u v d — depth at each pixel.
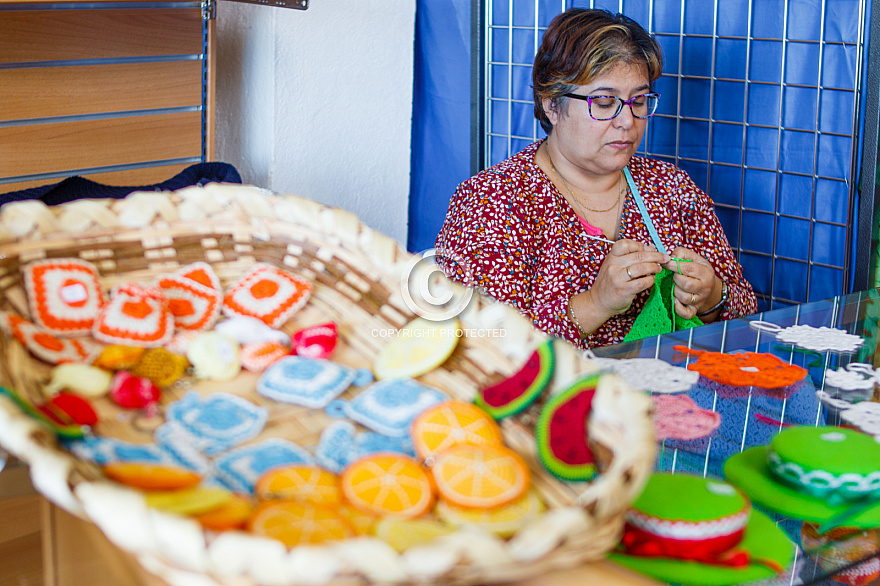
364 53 2.44
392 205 2.67
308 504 0.49
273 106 2.24
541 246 1.53
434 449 0.57
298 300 0.77
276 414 0.63
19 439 0.46
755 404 0.86
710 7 1.85
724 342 1.05
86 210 0.73
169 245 0.77
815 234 1.78
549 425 0.57
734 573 0.57
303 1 1.91
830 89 1.68
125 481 0.49
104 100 1.83
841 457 0.68
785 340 1.06
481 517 0.50
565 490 0.55
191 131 2.00
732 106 1.87
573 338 1.38
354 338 0.74
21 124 1.73
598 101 1.44
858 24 1.60
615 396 0.55
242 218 0.80
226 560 0.39
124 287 0.71
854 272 1.72
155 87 1.91
